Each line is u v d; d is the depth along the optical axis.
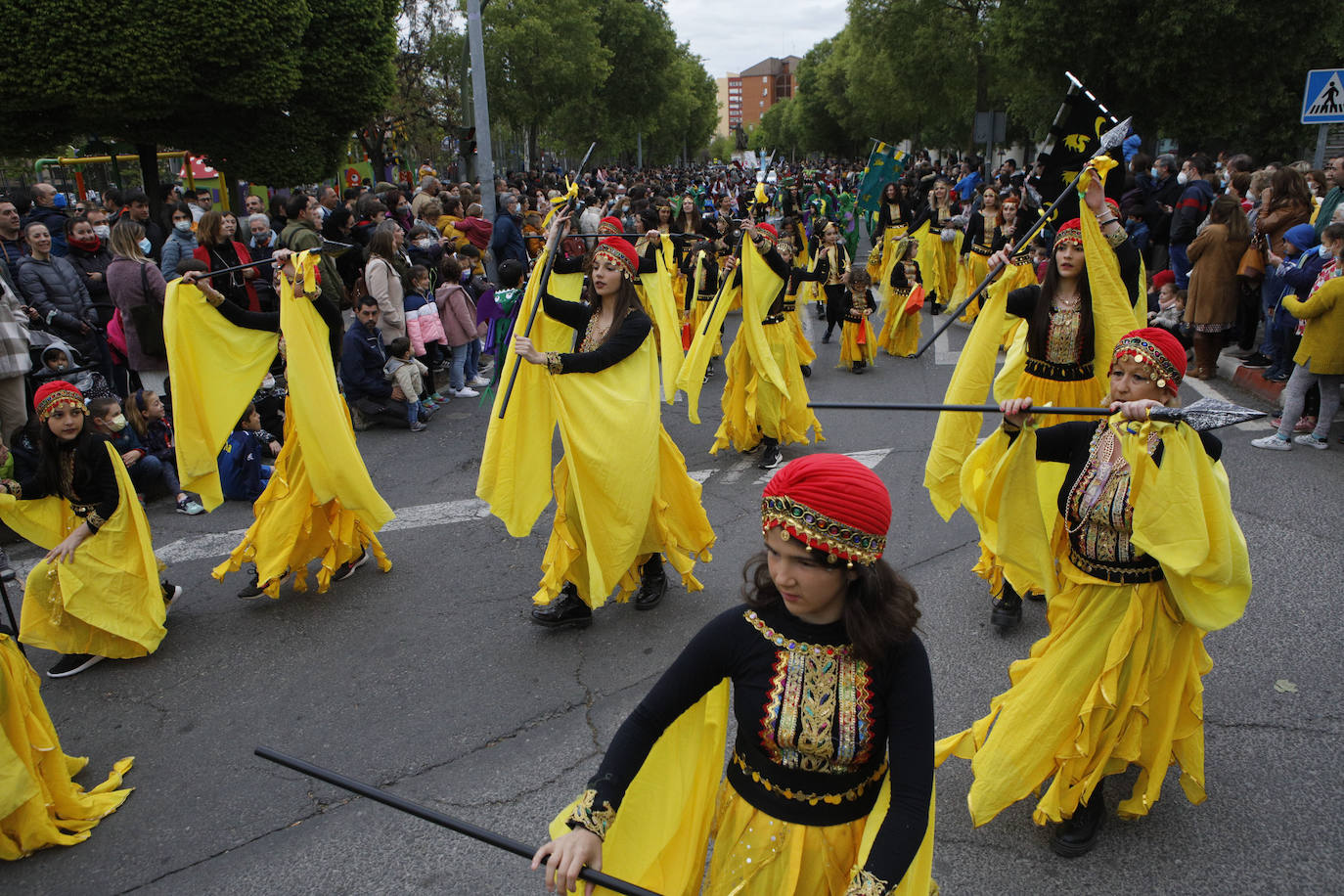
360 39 15.46
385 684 4.84
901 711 2.08
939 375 11.29
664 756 2.44
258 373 5.66
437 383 11.57
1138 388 3.19
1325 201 9.16
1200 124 20.25
